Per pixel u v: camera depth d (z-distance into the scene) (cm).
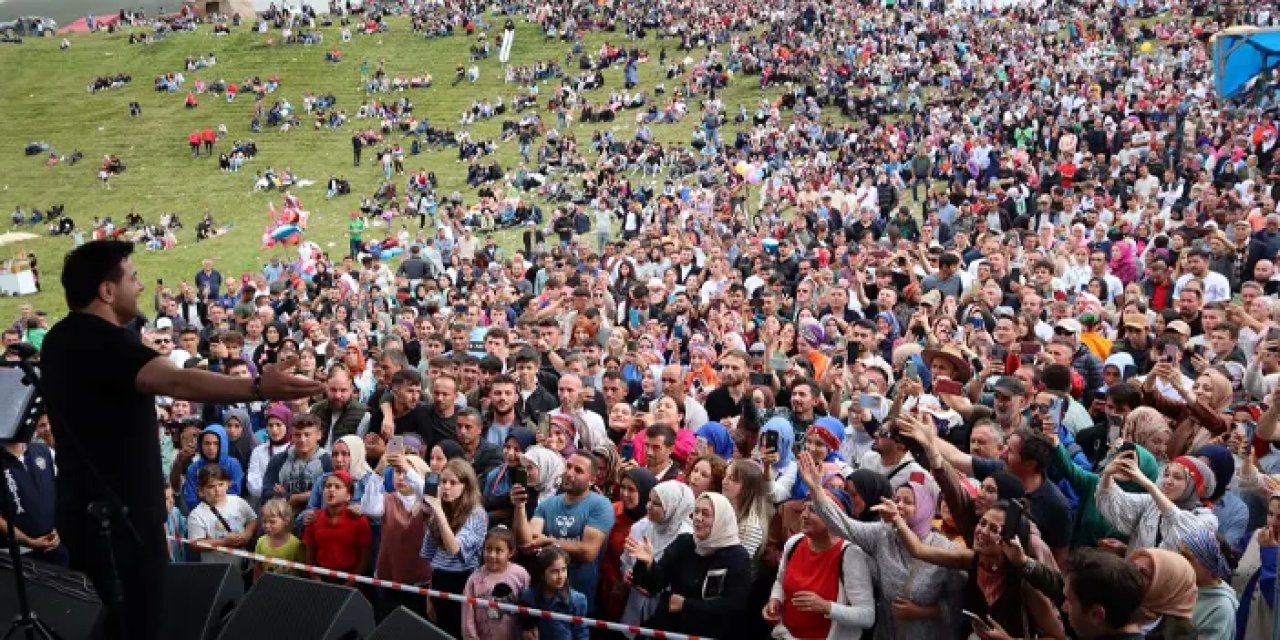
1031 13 6097
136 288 517
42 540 770
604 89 6419
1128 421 885
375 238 4822
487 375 1198
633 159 5234
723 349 1361
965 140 3631
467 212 4566
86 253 507
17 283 4253
